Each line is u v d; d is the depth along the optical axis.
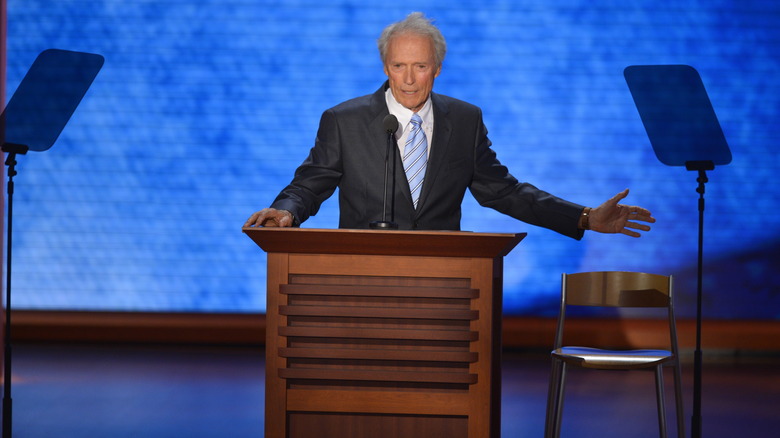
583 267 26.27
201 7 26.34
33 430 15.80
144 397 18.69
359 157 11.82
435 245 9.31
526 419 17.00
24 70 26.09
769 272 25.97
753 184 25.94
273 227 9.51
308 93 26.42
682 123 14.09
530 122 26.25
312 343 9.66
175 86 26.42
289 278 9.66
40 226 26.53
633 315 25.97
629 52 26.08
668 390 19.97
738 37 25.92
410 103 11.49
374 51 26.39
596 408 18.03
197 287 26.67
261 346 25.95
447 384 9.53
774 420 17.12
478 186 12.23
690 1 25.91
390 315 9.51
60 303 26.59
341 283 9.58
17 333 25.95
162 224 26.59
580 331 25.69
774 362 24.30
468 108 12.20
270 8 26.33
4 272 26.48
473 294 9.44
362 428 9.65
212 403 18.20
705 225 26.05
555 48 26.14
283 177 26.53
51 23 26.16
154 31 26.36
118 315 26.25
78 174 26.52
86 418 16.77
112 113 26.44
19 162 26.45
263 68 26.41
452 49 26.22
